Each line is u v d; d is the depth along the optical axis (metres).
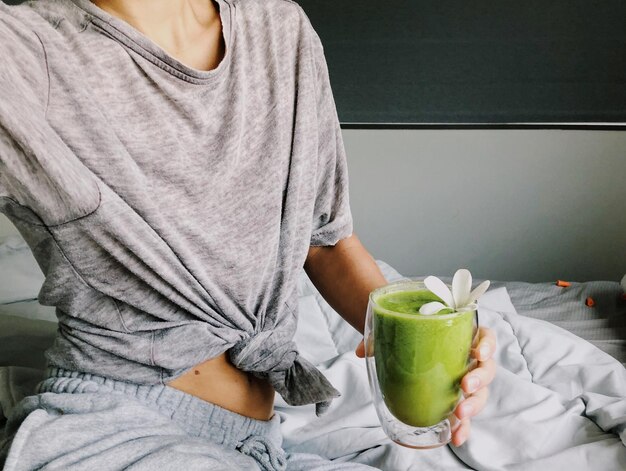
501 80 2.65
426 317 0.72
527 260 2.81
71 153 0.75
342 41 2.74
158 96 0.84
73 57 0.79
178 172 0.84
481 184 2.78
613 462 1.14
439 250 2.88
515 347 1.56
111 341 0.85
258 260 0.91
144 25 0.87
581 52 2.57
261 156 0.92
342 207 1.09
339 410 1.35
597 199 2.69
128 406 0.83
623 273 2.73
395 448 1.19
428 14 2.64
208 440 0.89
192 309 0.87
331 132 1.06
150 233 0.80
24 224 0.79
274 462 0.95
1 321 1.62
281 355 0.97
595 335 1.84
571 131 2.65
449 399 0.77
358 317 1.06
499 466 1.16
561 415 1.27
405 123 2.77
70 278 0.81
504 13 2.59
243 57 0.92
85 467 0.72
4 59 0.72
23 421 0.78
